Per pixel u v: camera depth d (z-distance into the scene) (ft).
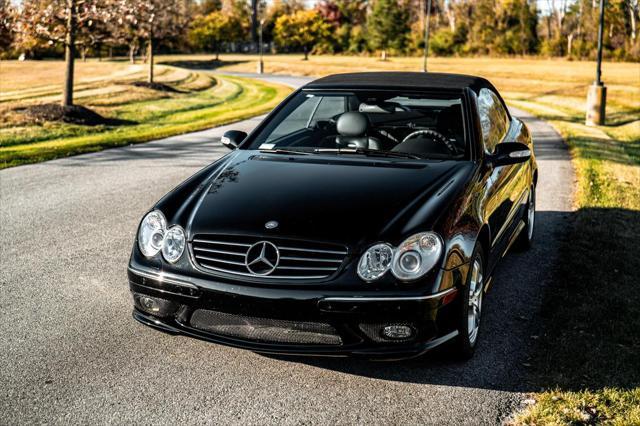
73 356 12.30
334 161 13.47
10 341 12.93
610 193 26.30
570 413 10.07
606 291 15.34
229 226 11.12
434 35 280.31
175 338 13.15
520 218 17.48
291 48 346.74
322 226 10.86
